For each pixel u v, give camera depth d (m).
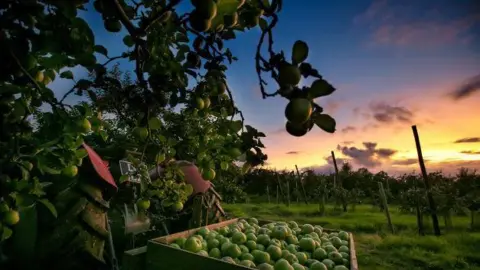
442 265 6.60
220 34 1.57
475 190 12.77
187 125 1.76
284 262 2.88
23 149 1.20
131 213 4.03
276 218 13.48
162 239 3.03
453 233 10.17
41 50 1.07
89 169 3.39
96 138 4.24
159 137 1.75
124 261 2.89
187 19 1.28
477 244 8.03
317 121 0.99
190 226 4.49
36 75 1.16
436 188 12.09
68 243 3.16
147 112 1.52
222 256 3.07
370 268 6.41
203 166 1.78
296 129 1.00
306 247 3.43
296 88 0.98
